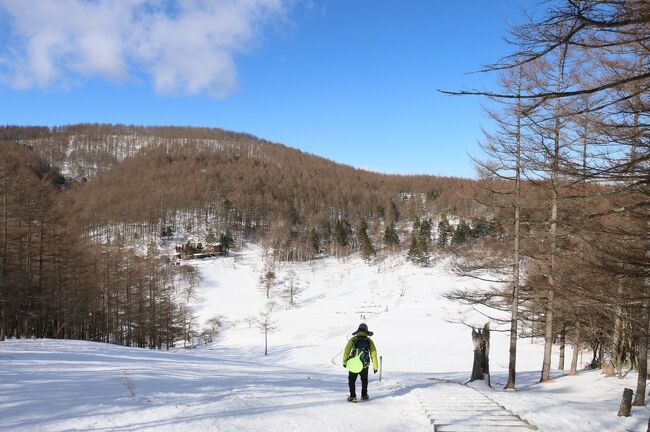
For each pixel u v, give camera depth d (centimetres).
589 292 1073
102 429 565
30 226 3553
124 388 858
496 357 3378
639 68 621
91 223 13888
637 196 789
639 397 1023
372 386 1197
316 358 4212
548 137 1174
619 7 378
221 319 8144
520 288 1490
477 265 1570
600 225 863
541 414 828
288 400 848
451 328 5588
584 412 880
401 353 4128
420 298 8050
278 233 14325
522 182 1470
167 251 13325
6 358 1486
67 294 4084
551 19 394
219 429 596
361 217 17262
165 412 661
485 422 747
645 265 740
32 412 626
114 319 5038
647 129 562
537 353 3622
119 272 5025
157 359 2039
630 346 1745
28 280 3459
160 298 5862
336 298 9144
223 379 1142
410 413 823
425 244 10625
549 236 1358
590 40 536
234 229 15762
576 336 1794
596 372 1730
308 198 19775
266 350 4881
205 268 11644
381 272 10756
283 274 11431
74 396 749
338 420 720
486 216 1591
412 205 17188
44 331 4081
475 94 422
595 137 720
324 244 14650
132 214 15538
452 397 980
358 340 913
